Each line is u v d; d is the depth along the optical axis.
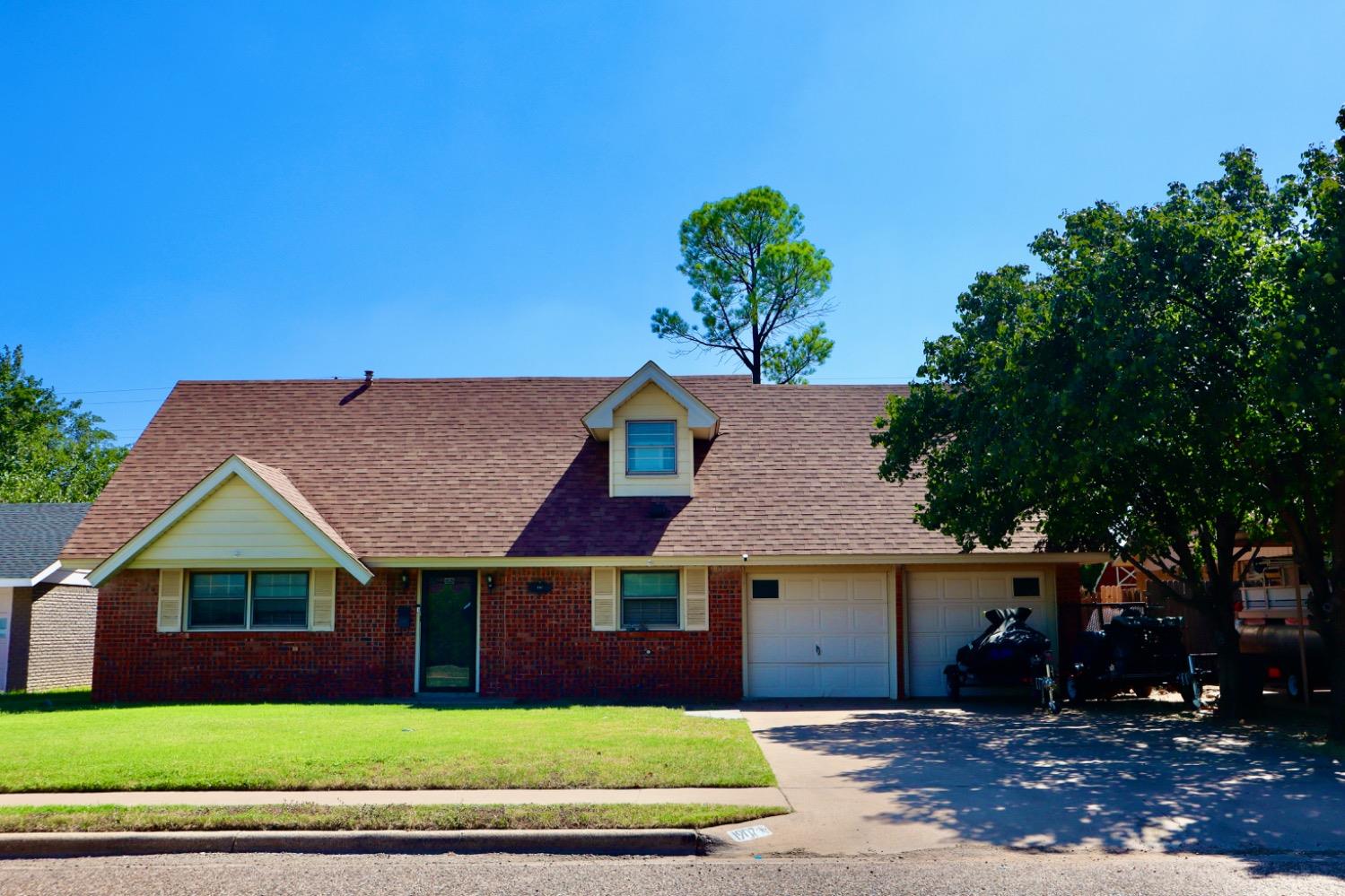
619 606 19.38
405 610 19.45
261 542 18.86
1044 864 7.94
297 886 7.50
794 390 24.14
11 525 26.41
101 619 19.33
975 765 11.73
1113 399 12.77
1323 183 11.89
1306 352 11.62
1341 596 13.44
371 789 10.14
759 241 40.81
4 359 52.34
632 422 20.97
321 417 23.06
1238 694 16.02
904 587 19.77
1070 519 16.97
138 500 20.50
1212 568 16.77
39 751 11.74
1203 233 12.80
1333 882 7.39
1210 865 7.86
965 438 16.42
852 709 17.56
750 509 20.30
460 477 21.23
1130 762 11.87
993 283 16.88
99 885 7.55
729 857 8.30
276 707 17.31
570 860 8.24
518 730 13.66
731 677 19.12
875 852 8.31
